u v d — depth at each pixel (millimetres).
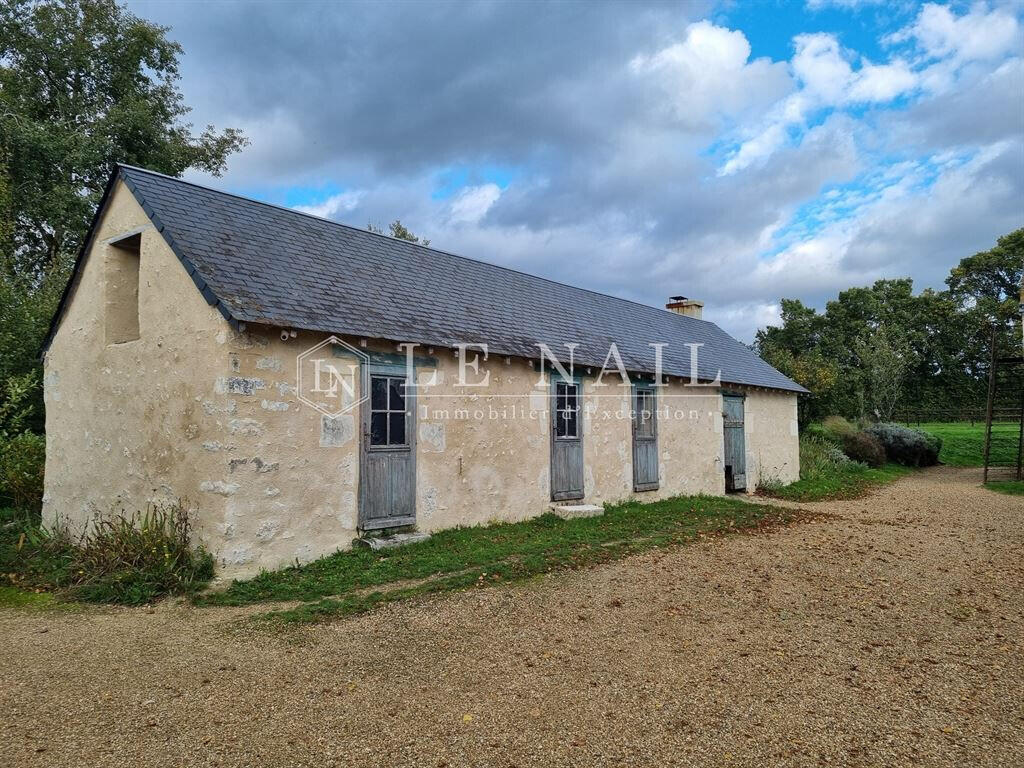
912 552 8477
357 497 7844
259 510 6812
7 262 13141
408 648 4840
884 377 26359
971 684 4336
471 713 3791
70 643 4980
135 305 8562
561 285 15172
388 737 3496
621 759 3314
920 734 3641
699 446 14492
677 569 7344
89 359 8492
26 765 3172
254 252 8062
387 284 9562
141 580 6352
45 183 17328
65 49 18719
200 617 5633
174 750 3336
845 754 3412
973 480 18125
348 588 6398
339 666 4488
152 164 19219
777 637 5203
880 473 20078
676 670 4488
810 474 18797
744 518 10953
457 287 11195
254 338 6871
